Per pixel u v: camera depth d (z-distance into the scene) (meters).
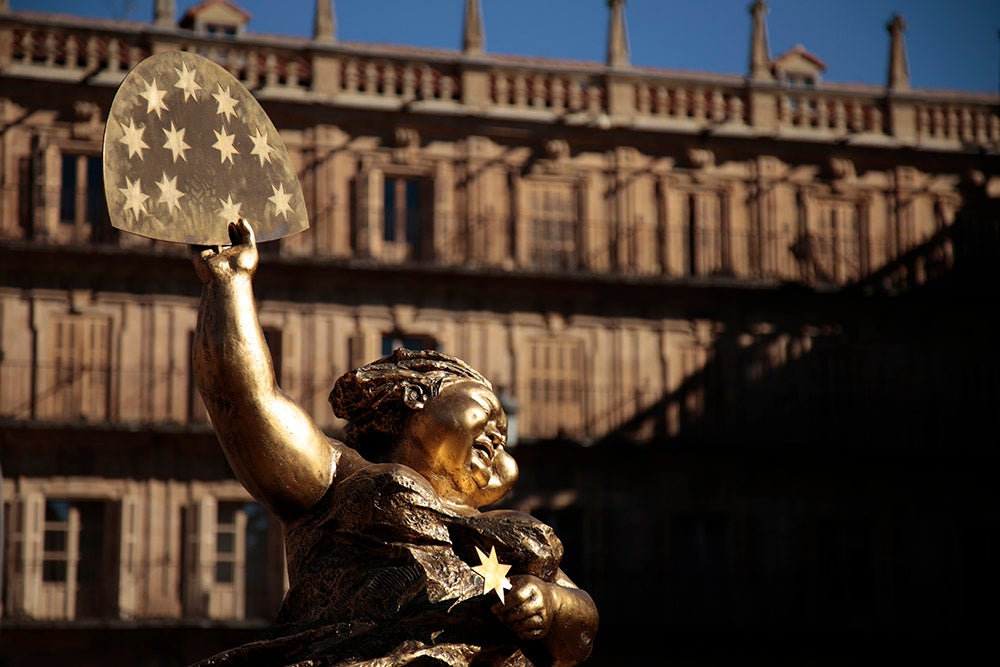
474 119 46.56
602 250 47.09
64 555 41.84
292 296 44.44
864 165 49.12
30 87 43.88
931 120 49.62
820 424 47.03
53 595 41.62
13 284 42.88
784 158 48.62
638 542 45.16
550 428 45.72
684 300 46.94
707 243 47.78
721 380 46.84
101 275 43.25
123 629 41.19
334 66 45.78
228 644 41.97
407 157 46.06
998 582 46.59
